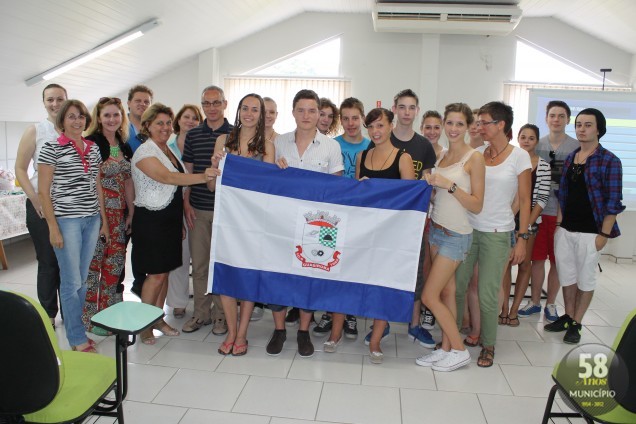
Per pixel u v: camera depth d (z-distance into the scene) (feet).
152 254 9.66
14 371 4.90
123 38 16.92
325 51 25.36
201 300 10.99
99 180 9.87
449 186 8.46
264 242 9.29
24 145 10.11
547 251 12.43
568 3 21.02
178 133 11.77
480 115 9.52
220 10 19.25
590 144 10.70
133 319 5.73
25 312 4.72
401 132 10.15
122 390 6.04
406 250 8.90
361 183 9.04
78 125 8.80
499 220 9.33
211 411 7.76
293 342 10.60
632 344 5.13
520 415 7.87
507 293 12.08
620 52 23.77
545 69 24.72
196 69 24.93
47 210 8.63
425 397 8.36
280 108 25.34
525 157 9.43
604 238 10.46
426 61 24.31
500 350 10.45
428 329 11.59
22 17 12.82
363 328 11.62
